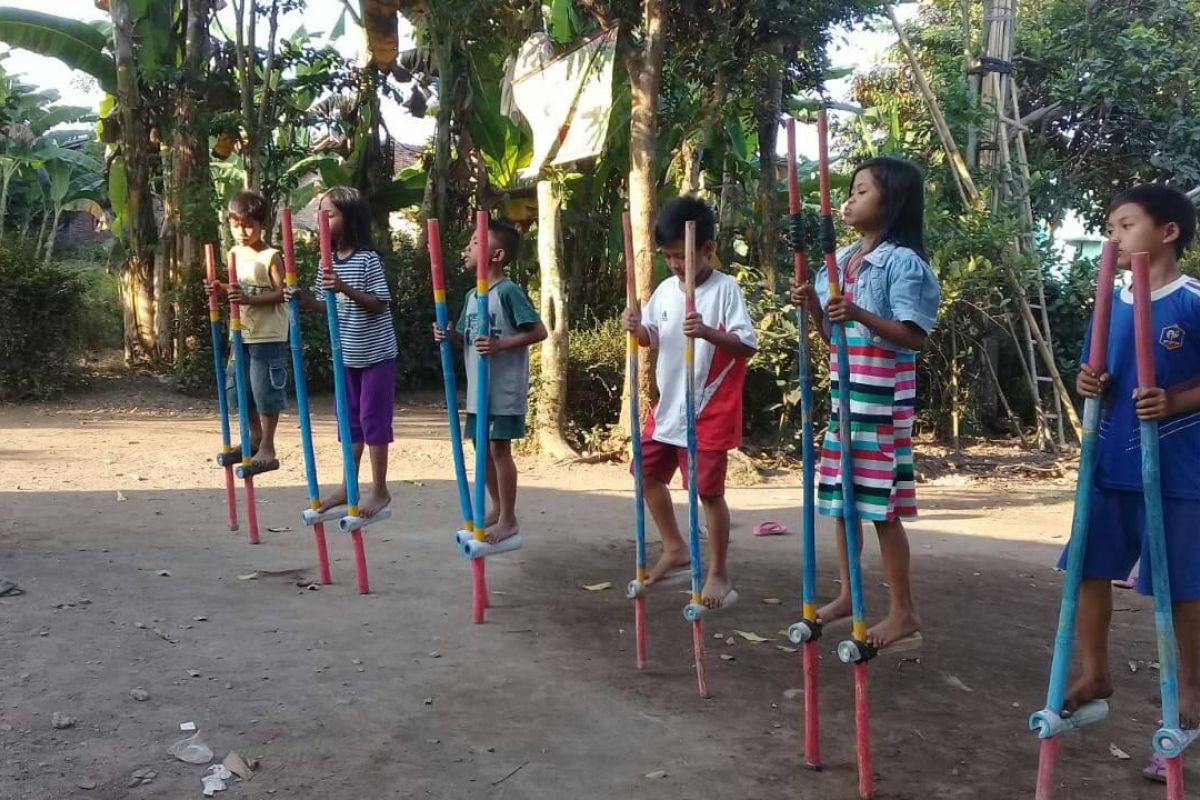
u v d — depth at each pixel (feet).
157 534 17.95
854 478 10.43
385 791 9.05
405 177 52.47
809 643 9.76
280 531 18.60
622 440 28.99
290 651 12.38
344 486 16.35
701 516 21.39
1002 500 26.02
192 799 8.74
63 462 25.46
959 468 31.14
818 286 11.06
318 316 44.04
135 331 45.44
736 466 27.58
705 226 13.28
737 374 13.28
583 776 9.49
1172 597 9.36
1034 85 39.52
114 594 14.20
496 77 44.68
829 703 11.57
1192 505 9.25
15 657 11.62
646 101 25.46
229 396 20.30
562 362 29.50
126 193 46.09
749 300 31.45
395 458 28.09
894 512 10.56
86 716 10.20
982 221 32.30
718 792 9.29
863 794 9.28
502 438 16.03
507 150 45.78
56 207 82.12
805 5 27.86
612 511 22.06
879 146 42.34
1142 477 8.60
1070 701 9.72
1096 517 9.68
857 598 9.27
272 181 46.21
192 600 14.17
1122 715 11.57
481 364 13.52
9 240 39.11
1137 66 35.35
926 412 35.91
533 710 10.96
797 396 29.73
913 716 11.24
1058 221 38.04
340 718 10.52
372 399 16.33
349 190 16.90
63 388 39.19
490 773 9.47
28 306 37.65
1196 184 37.40
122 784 8.92
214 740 9.86
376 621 13.71
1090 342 9.22
